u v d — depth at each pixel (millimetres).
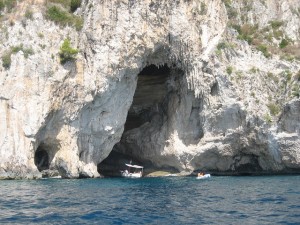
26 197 30359
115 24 51344
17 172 44250
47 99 46438
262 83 56719
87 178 49094
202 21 56438
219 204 27656
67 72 47969
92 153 50906
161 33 53594
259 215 23734
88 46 50031
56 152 48312
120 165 60875
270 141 54219
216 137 54969
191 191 35375
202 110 55406
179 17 54406
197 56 55156
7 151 44344
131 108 61062
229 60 56875
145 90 59500
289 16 67438
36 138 45969
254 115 54031
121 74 51500
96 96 50156
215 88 55031
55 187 37000
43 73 46844
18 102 45500
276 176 52500
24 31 48156
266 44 62875
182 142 56344
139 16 52281
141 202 28516
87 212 24375
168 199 30109
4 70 46312
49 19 49531
